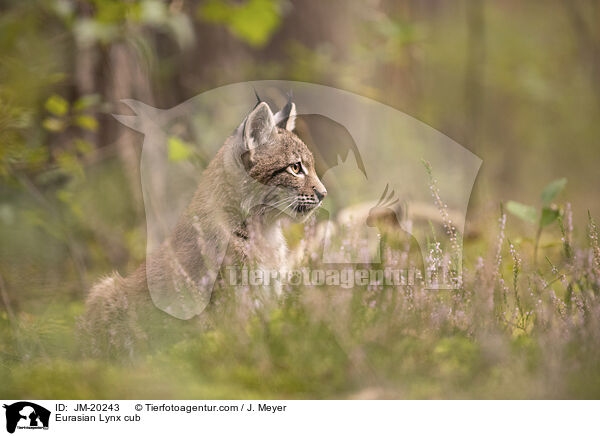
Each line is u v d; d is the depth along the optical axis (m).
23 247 13.36
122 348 8.95
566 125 28.78
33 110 12.71
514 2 32.88
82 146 13.22
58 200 13.93
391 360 7.28
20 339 9.32
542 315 7.90
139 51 13.77
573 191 21.94
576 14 28.23
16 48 13.13
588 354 7.14
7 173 12.41
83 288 11.79
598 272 8.20
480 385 7.09
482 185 16.09
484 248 11.07
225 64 17.39
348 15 17.89
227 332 8.00
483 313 8.01
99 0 12.74
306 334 7.59
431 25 28.16
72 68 14.53
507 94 29.25
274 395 7.23
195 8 17.09
